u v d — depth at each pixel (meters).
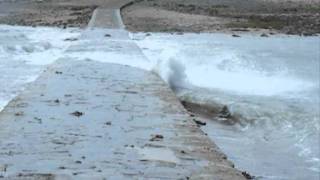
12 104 13.23
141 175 8.20
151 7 86.75
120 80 17.75
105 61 24.55
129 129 11.05
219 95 20.30
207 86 22.41
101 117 12.06
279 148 14.23
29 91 15.15
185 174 8.34
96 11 69.50
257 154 13.56
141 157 9.11
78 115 12.16
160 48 34.50
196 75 24.98
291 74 26.17
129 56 26.61
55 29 49.09
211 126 16.45
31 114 12.12
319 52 35.81
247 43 41.59
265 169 12.38
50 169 8.33
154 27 53.44
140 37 42.59
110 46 30.81
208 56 31.36
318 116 16.78
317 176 12.00
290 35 51.59
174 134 10.78
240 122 16.91
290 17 73.00
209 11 81.56
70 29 49.38
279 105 18.41
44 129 10.78
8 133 10.39
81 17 65.19
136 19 62.09
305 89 22.20
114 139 10.20
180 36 45.59
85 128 10.96
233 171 8.63
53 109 12.73
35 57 28.64
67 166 8.48
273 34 52.09
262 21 66.19
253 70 27.19
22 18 64.75
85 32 40.50
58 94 14.76
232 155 13.50
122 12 72.75
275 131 15.81
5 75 22.48
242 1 108.50
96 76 18.42
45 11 78.94
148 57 28.66
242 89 22.02
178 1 105.81
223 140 14.85
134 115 12.44
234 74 25.89
